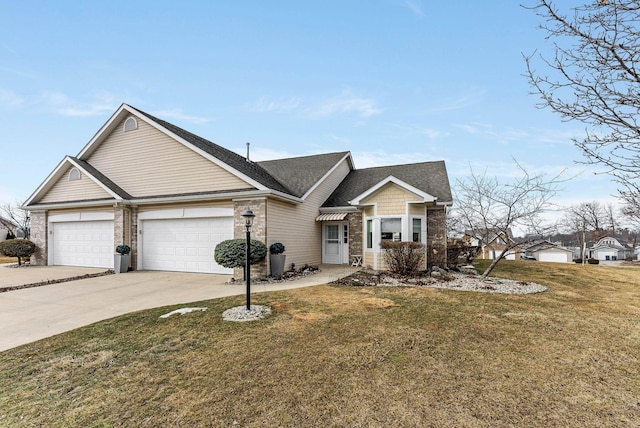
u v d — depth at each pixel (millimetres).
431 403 4004
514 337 6137
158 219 15891
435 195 16219
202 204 14836
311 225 17781
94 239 17203
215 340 6293
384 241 13906
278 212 14555
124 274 14797
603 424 3555
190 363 5367
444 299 9141
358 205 15516
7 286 12000
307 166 20688
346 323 7047
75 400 4410
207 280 13203
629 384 4402
